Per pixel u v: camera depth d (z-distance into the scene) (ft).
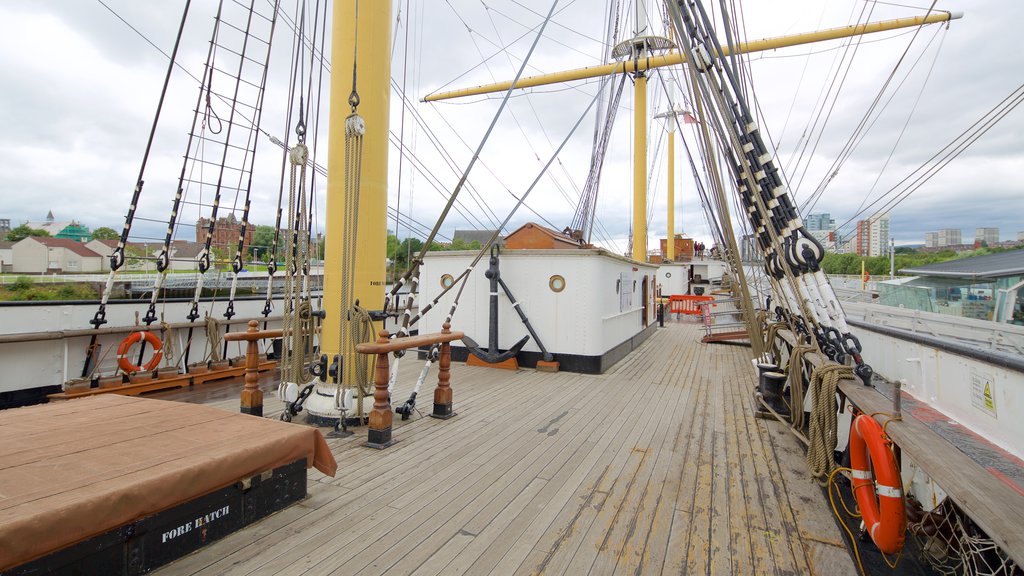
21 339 17.65
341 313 15.34
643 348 37.86
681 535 9.40
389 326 35.60
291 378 16.46
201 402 18.62
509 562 8.38
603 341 27.58
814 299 13.88
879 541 7.78
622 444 14.79
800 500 11.01
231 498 9.05
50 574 6.52
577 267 27.07
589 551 8.77
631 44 55.47
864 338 16.12
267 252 35.65
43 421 10.61
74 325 20.25
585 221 63.26
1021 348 14.07
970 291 25.34
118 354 19.27
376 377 14.19
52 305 19.57
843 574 8.20
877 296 36.70
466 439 15.01
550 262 27.53
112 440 9.44
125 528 7.40
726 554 8.76
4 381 17.90
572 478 12.10
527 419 17.37
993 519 5.11
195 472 8.26
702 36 14.69
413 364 28.45
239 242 25.08
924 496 9.90
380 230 16.63
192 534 8.38
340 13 16.22
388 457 13.28
